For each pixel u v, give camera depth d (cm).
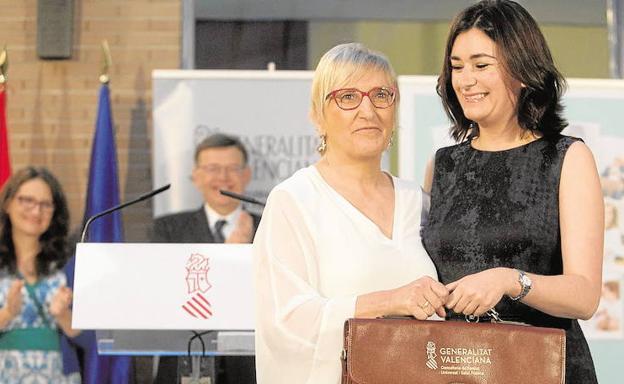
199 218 562
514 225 265
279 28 636
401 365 239
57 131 626
